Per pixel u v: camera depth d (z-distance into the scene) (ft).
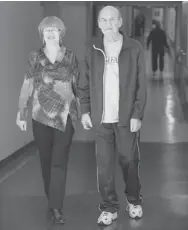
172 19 48.34
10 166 18.10
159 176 16.48
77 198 14.02
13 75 19.81
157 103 33.96
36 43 24.52
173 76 48.88
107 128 11.60
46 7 28.53
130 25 49.16
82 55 37.45
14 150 19.58
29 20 22.86
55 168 12.01
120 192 14.64
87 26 39.40
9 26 19.35
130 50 11.29
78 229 11.52
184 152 20.39
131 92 11.35
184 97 35.24
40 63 11.80
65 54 11.84
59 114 11.81
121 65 11.27
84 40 37.73
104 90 11.42
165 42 49.78
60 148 11.96
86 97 11.96
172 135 24.26
